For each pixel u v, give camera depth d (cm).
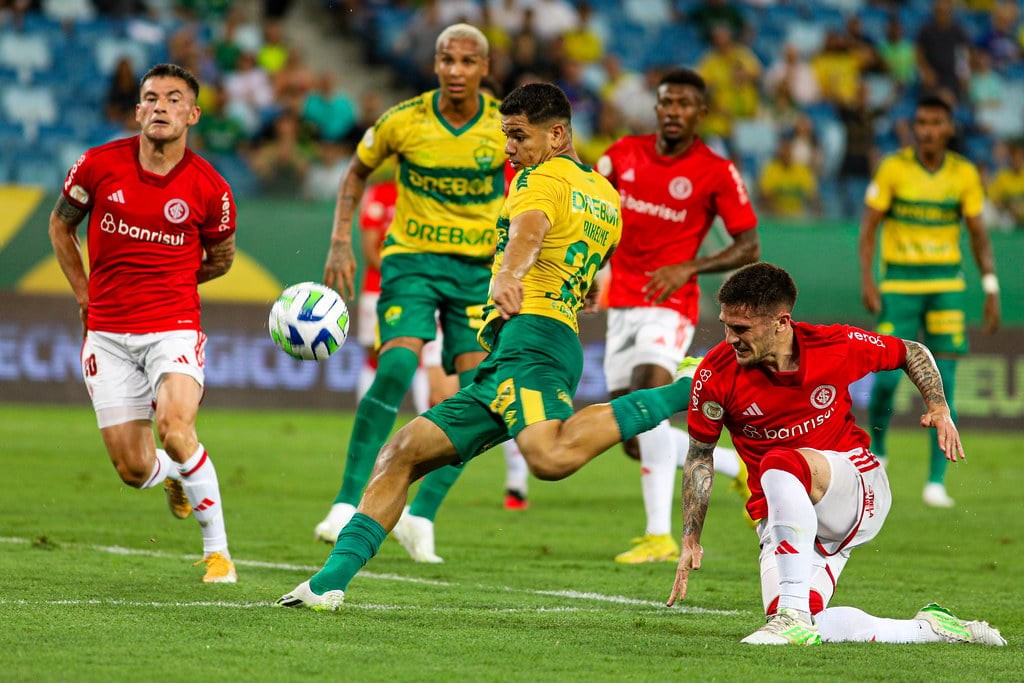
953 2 8362
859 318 5844
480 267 2711
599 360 5666
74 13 7156
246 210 5706
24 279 5550
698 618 1962
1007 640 1836
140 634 1634
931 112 3753
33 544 2508
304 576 2262
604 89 7231
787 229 5859
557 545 2870
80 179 2158
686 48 7862
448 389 2934
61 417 5194
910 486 4184
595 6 7944
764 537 1805
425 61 7275
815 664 1566
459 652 1590
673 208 2889
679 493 4091
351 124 6556
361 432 2631
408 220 2709
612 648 1653
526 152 1839
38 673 1395
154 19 7262
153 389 2189
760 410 1730
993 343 5875
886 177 3781
